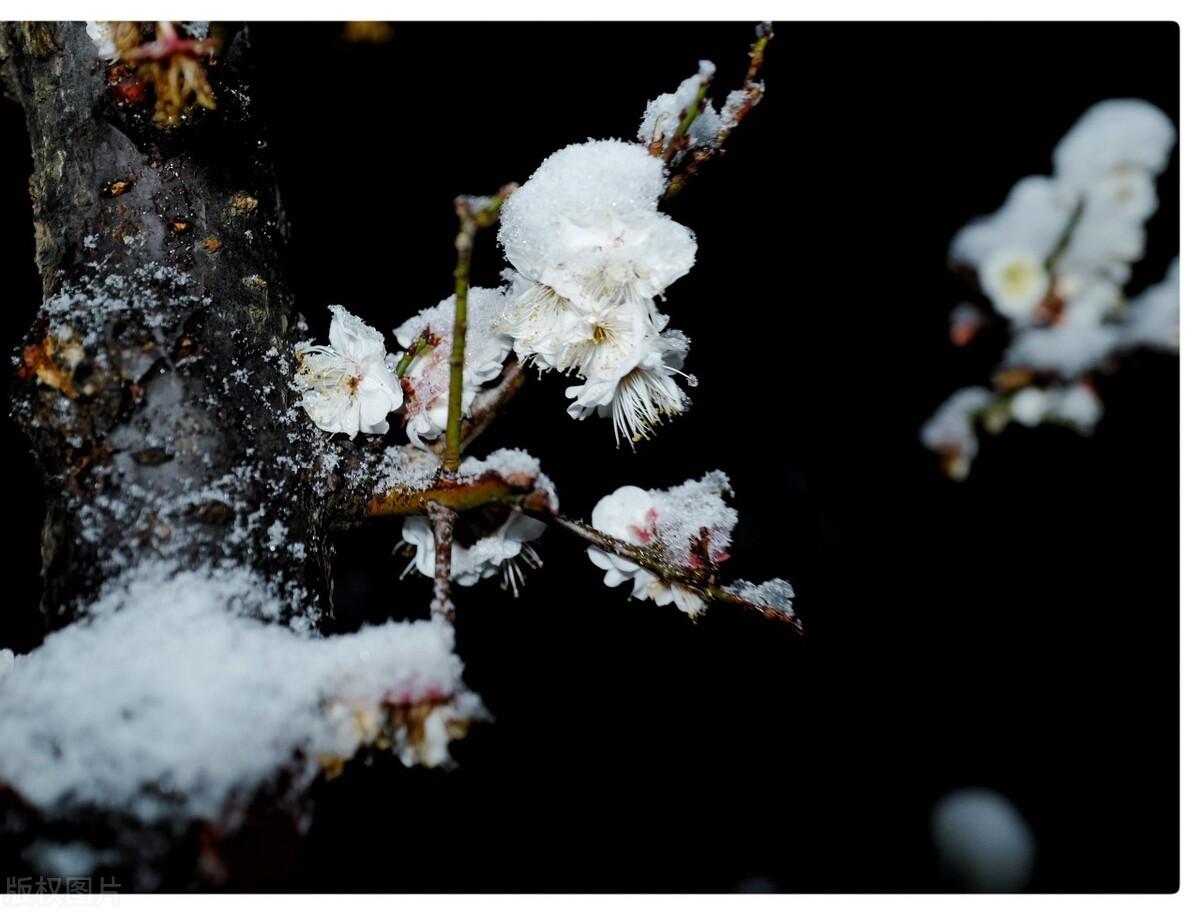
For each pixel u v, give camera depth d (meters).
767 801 0.97
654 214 0.65
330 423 0.66
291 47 0.95
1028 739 1.06
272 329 0.66
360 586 0.87
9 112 0.83
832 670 1.06
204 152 0.67
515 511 0.67
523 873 0.88
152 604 0.62
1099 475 1.12
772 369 1.12
